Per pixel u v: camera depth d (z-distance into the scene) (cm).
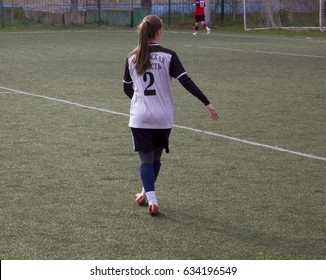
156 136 1384
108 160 1827
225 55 5116
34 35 7406
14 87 3253
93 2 9488
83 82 3459
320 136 2178
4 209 1399
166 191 1545
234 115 2539
